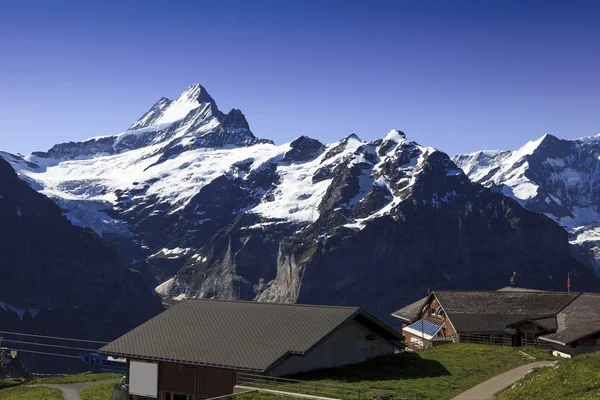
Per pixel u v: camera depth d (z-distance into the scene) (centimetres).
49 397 8219
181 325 7206
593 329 9469
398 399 5666
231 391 6331
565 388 5344
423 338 10988
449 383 6397
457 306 11125
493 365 7400
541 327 10119
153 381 6656
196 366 6481
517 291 11781
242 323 7088
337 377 6531
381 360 7431
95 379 9825
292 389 5894
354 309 7119
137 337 7038
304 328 6844
